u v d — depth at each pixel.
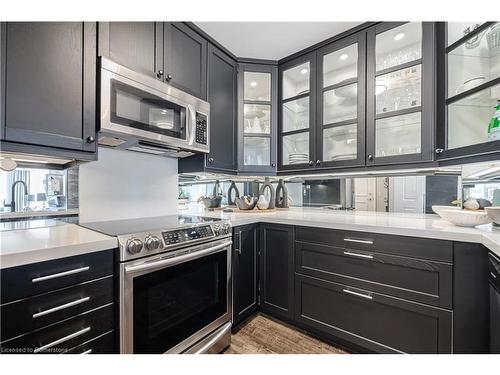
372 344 1.42
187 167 1.97
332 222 1.57
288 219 1.78
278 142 2.29
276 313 1.86
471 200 1.49
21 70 0.97
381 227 1.39
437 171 1.85
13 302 0.77
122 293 1.04
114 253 1.04
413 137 1.70
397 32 1.69
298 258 1.74
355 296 1.49
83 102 1.14
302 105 2.23
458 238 1.17
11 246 0.86
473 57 1.40
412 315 1.30
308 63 2.12
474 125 1.40
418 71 1.63
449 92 1.50
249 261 1.87
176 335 1.26
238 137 2.17
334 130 2.03
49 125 1.04
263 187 2.42
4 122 0.94
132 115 1.30
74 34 1.12
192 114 1.61
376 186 2.38
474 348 1.14
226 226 1.60
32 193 1.30
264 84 2.33
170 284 1.24
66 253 0.88
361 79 1.81
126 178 1.69
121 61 1.29
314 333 1.72
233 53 2.13
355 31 1.81
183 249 1.30
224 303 1.58
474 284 1.14
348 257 1.52
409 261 1.31
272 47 2.05
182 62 1.66
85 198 1.49
